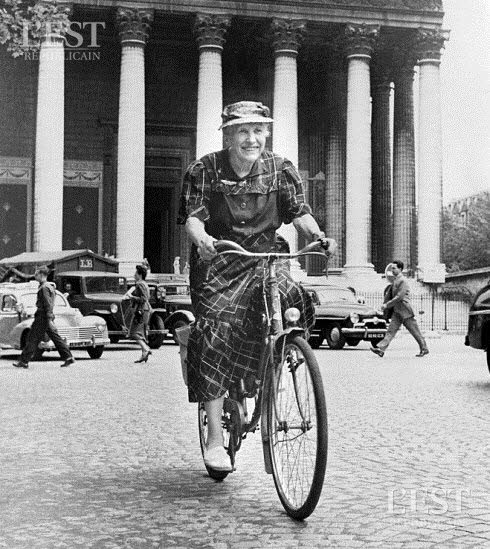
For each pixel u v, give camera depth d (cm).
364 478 832
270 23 6034
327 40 6481
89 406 1462
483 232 11175
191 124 6662
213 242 716
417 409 1400
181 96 6650
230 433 772
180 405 1477
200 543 607
